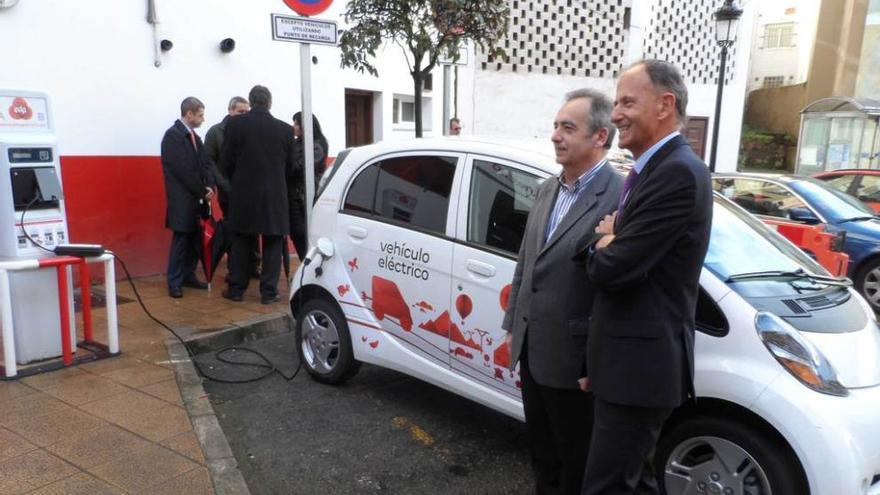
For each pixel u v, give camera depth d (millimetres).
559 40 11977
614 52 12953
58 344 4406
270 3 7719
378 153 4234
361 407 4234
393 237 3947
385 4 5305
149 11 6570
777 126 28938
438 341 3729
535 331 2578
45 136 4273
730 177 8188
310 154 5547
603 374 2160
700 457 2869
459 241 3605
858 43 22953
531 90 11680
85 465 3146
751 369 2660
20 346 4242
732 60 15469
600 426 2215
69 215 6168
